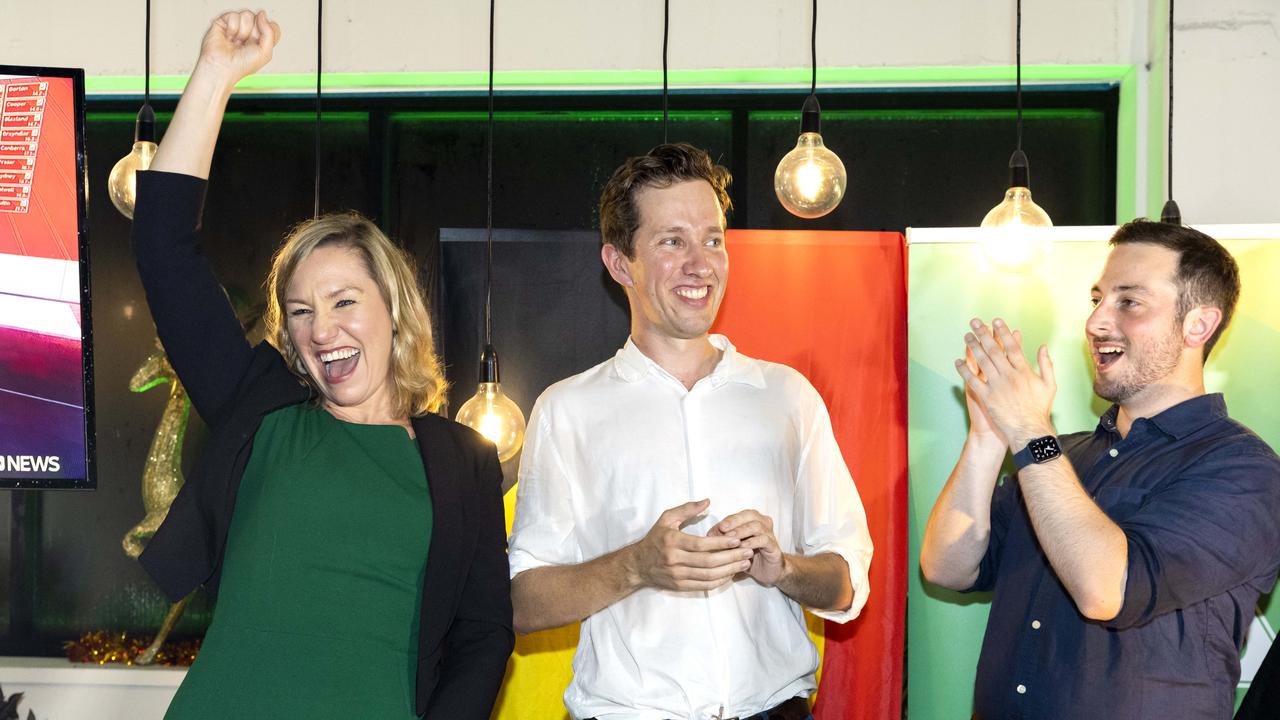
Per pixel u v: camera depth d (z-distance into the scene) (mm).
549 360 2787
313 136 3711
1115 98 3568
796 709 1936
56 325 2400
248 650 1606
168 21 3529
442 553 1727
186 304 1729
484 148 3688
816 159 2420
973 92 3619
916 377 2678
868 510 2676
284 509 1672
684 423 2023
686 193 2012
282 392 1770
